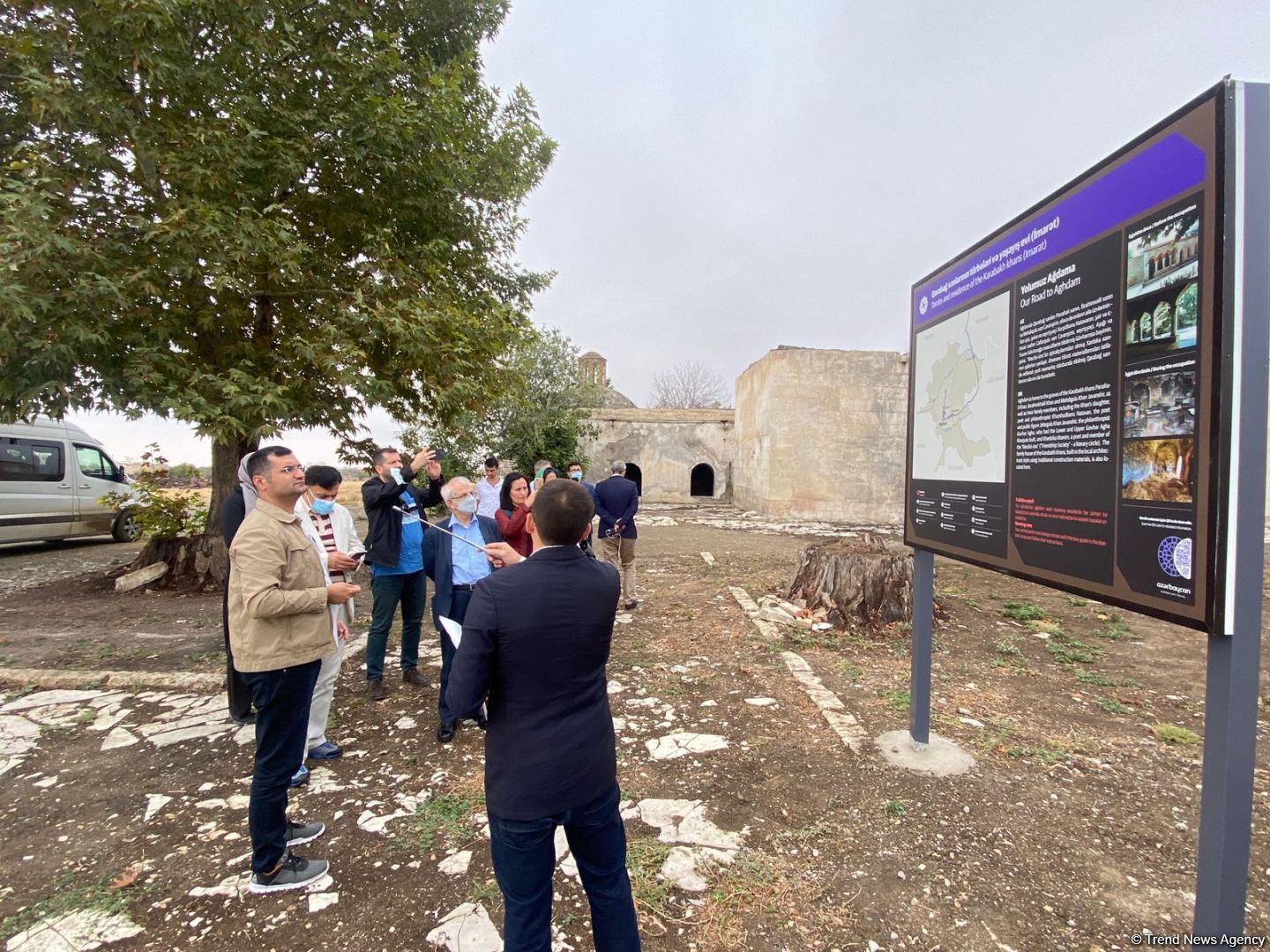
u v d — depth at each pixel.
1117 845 2.76
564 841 2.88
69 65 5.53
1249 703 1.80
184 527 9.02
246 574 2.39
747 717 4.15
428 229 7.98
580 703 1.80
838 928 2.28
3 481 10.62
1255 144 1.73
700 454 26.66
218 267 5.64
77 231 5.52
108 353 5.89
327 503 3.99
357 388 6.43
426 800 3.17
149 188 6.11
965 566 10.29
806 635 5.97
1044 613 7.04
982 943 2.20
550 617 1.75
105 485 12.56
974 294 3.16
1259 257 1.74
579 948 2.21
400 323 6.42
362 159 6.81
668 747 3.71
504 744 1.76
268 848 2.48
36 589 8.48
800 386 19.06
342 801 3.16
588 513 1.88
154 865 2.67
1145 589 2.06
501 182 8.51
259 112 6.31
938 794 3.16
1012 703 4.43
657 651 5.59
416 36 8.13
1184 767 3.49
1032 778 3.34
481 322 8.16
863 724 4.00
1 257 4.61
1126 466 2.14
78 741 3.84
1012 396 2.84
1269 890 2.49
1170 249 1.95
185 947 2.22
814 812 3.02
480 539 4.09
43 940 2.25
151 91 5.91
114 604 7.62
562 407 18.89
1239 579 1.77
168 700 4.51
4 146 5.92
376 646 4.45
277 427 6.64
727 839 2.81
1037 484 2.65
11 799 3.20
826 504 19.17
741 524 17.44
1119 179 2.19
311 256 6.99
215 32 6.32
